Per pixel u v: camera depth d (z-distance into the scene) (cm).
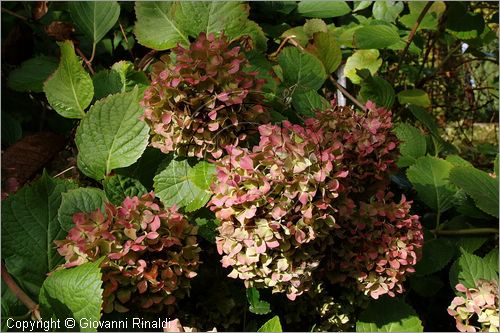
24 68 106
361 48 113
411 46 131
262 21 120
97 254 75
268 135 78
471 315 88
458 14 125
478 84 176
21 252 80
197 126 80
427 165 109
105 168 87
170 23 98
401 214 87
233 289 90
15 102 117
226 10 97
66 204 81
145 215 76
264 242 75
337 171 78
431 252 101
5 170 98
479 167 148
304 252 79
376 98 114
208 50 81
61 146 103
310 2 120
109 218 76
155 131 82
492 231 105
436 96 179
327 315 91
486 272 94
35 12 112
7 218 80
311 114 101
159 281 76
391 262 86
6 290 77
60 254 77
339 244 88
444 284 109
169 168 86
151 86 82
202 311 87
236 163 77
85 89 92
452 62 171
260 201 75
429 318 109
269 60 108
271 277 79
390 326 91
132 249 75
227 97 79
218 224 85
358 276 86
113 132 85
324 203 76
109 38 118
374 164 89
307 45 111
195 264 78
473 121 177
